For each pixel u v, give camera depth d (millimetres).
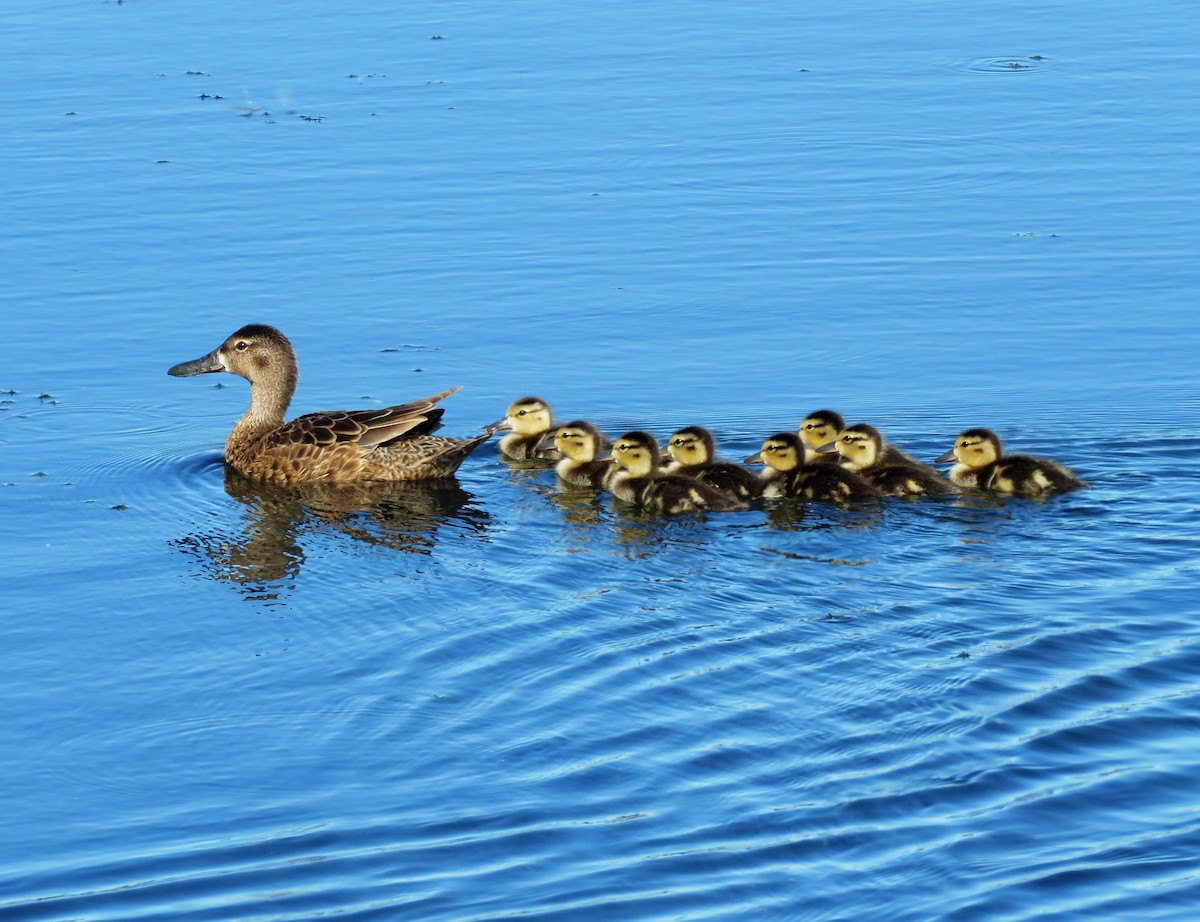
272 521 14742
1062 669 10992
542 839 9281
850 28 31922
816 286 20234
